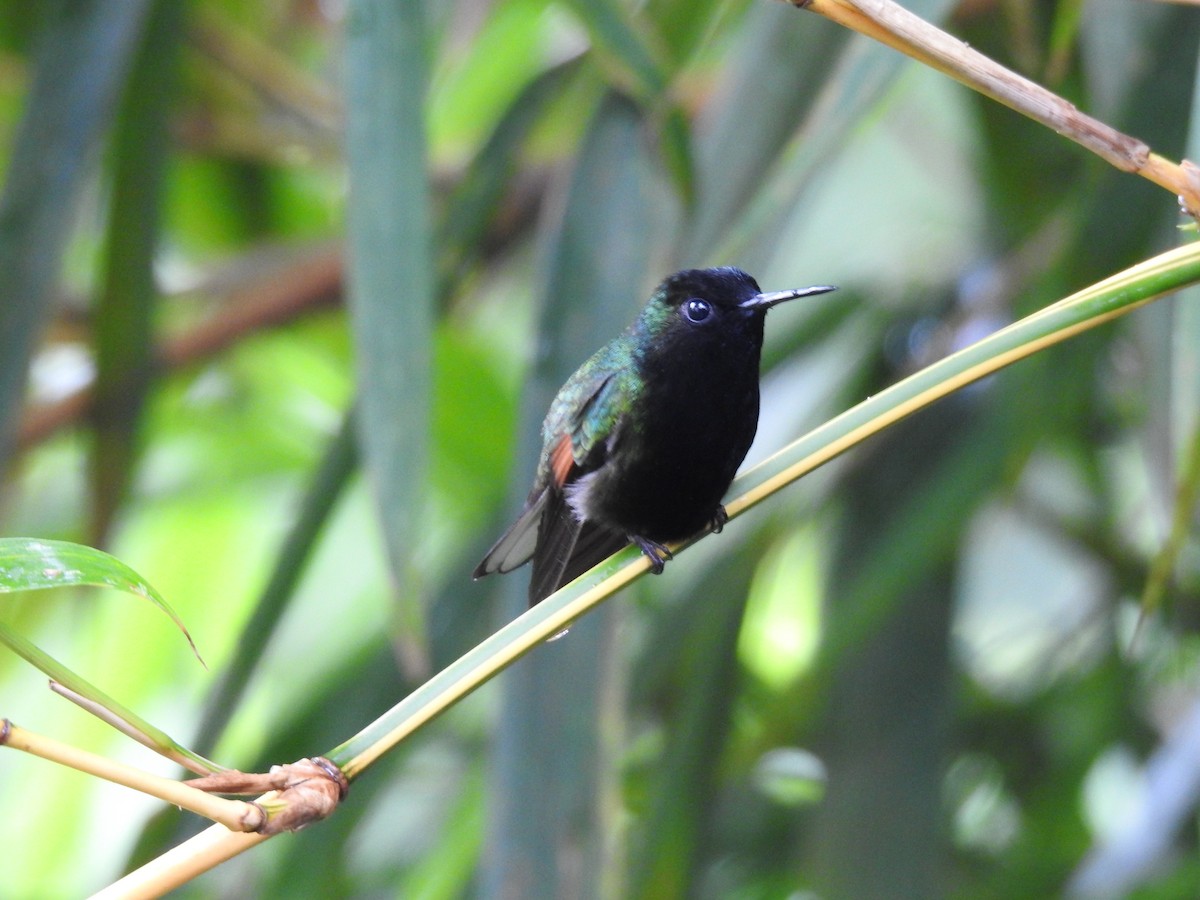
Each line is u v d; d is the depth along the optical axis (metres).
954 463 6.77
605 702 4.55
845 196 11.48
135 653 10.38
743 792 8.48
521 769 4.50
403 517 4.21
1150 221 6.30
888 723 7.02
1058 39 4.83
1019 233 8.41
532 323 5.14
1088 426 9.17
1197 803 7.28
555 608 3.11
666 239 5.39
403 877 8.20
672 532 5.43
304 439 10.43
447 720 8.60
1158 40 5.84
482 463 9.19
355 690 7.32
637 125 5.18
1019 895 7.81
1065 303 3.10
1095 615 9.09
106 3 5.82
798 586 9.97
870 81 4.59
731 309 5.29
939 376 3.21
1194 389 3.91
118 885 2.74
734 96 5.08
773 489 3.33
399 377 4.36
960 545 7.44
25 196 5.64
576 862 4.39
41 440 8.60
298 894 6.47
